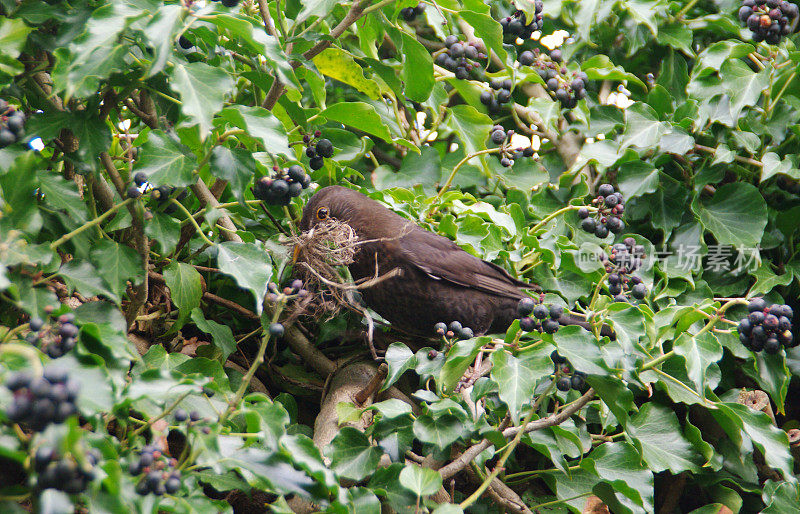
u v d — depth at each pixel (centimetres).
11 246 348
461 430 479
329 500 379
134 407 395
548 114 737
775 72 696
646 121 707
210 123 375
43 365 317
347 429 481
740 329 448
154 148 431
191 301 525
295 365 677
